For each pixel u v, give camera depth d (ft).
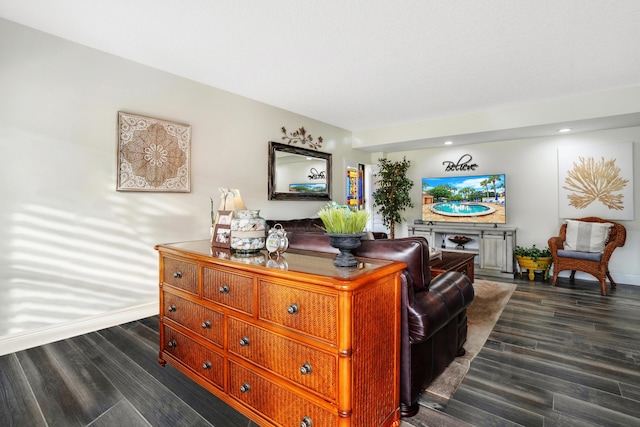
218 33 8.07
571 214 15.37
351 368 3.98
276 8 6.98
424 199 19.25
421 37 8.21
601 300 11.82
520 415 5.41
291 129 15.12
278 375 4.67
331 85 11.69
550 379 6.51
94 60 8.94
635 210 13.99
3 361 7.26
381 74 10.61
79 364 7.14
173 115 10.71
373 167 21.02
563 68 10.08
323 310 4.12
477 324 9.47
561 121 12.97
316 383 4.24
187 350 6.39
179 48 8.91
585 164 14.98
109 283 9.32
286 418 4.62
